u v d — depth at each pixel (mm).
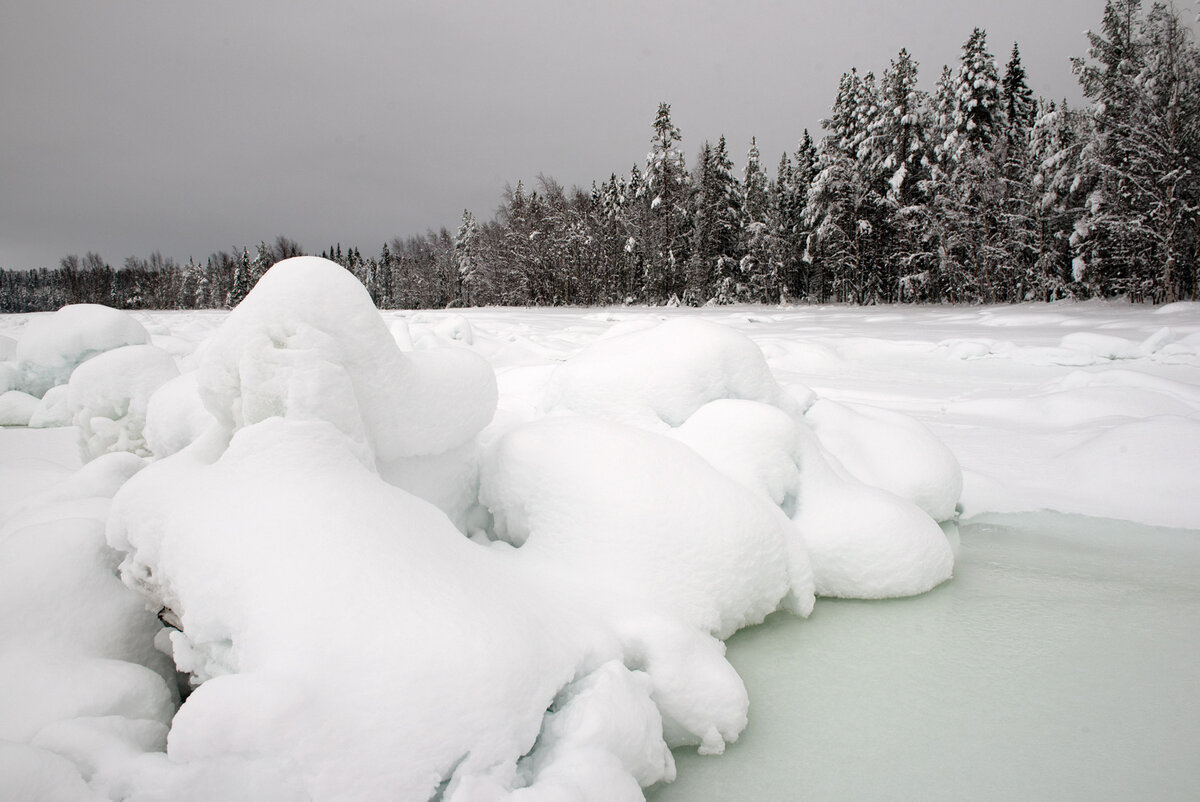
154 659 2721
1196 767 2549
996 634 3512
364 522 2279
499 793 1864
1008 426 7586
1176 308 20719
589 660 2434
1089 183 28156
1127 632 3508
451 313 34500
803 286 45438
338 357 2822
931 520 4184
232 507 2316
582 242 53281
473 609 2123
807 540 3906
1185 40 24625
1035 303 29875
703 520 3186
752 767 2600
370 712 1836
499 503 3537
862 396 9547
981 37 35406
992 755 2641
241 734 1772
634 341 4840
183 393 3648
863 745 2713
